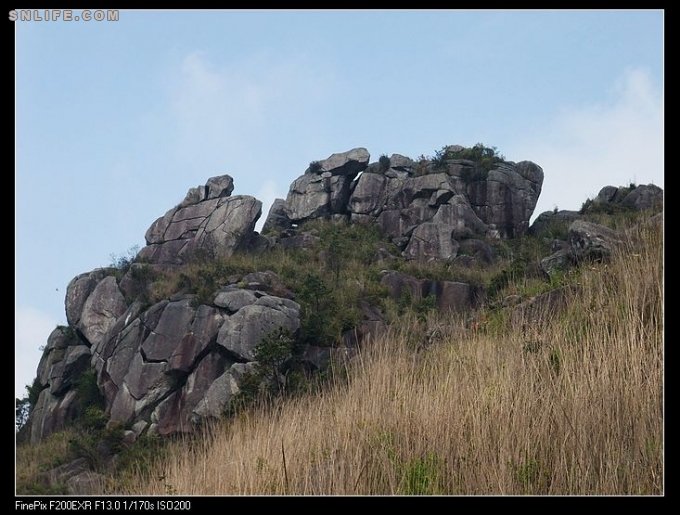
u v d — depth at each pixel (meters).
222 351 46.78
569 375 14.10
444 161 78.81
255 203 70.25
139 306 54.00
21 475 35.84
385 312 50.09
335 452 14.70
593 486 11.74
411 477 13.09
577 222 31.91
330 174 79.94
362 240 70.62
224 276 54.91
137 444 39.44
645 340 14.20
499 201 75.00
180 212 71.69
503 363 15.51
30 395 58.69
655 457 11.76
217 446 17.72
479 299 37.09
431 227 68.38
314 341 43.22
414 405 15.12
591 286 17.91
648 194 70.38
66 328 60.88
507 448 12.53
